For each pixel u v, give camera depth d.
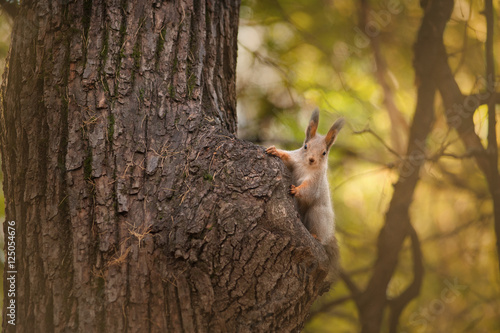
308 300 7.54
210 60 9.34
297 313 7.38
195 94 8.39
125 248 7.07
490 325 16.81
